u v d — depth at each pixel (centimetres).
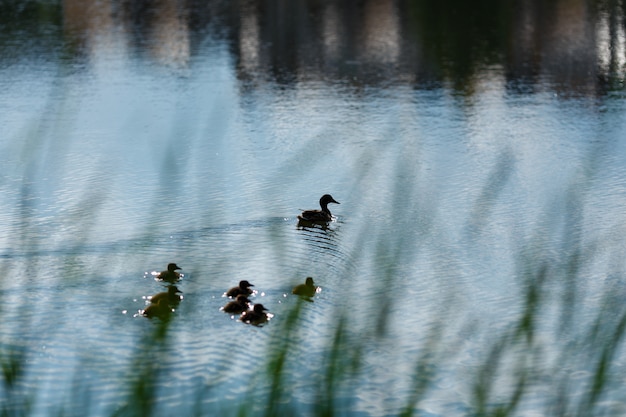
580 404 433
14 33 5228
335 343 404
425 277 1791
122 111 3406
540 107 3544
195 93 3753
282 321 421
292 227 2148
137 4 6481
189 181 2462
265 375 410
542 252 659
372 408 1184
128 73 4159
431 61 4453
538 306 442
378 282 856
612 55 4584
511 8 6147
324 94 3766
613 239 1961
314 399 394
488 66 4353
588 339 446
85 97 3653
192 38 5122
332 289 1702
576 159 2789
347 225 2181
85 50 4741
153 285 1691
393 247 479
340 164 2705
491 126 3238
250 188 2434
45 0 6606
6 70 4194
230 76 4112
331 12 6094
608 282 1581
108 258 1781
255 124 3225
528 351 434
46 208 2056
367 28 5462
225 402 418
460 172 2625
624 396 707
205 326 1498
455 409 1124
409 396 545
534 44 4884
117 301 1560
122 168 2583
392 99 3669
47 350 1323
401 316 1566
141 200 2269
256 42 5006
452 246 1973
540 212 2225
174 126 3158
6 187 2078
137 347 439
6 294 684
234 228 2116
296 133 3106
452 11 6062
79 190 2291
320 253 1944
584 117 3372
